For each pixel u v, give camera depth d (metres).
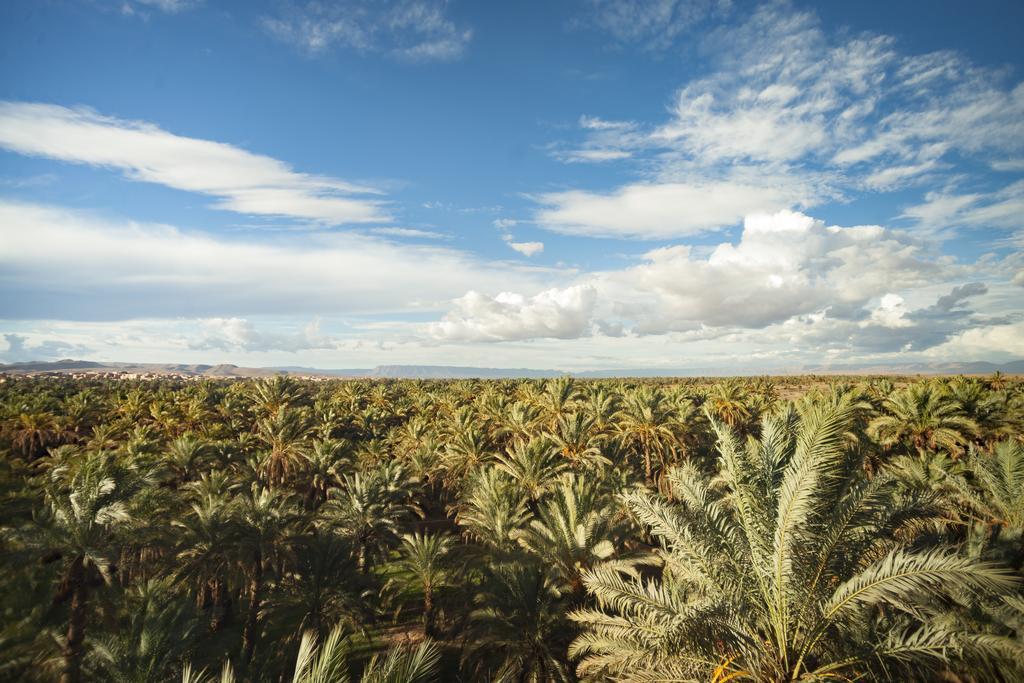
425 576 22.75
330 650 7.14
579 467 29.22
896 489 8.77
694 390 60.69
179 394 58.25
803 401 27.59
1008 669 7.17
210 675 14.25
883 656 7.55
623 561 15.52
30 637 12.36
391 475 34.12
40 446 50.72
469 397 62.84
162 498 20.31
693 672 8.59
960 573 6.60
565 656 14.23
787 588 8.13
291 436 38.09
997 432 29.59
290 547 21.27
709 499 10.12
